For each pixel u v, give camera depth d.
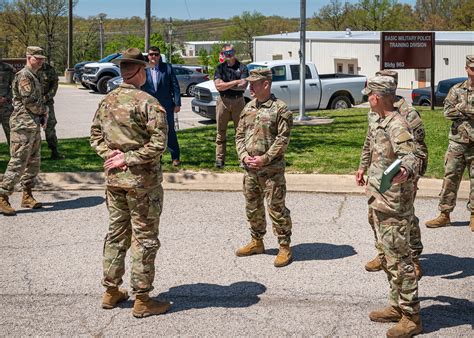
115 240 5.44
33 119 8.16
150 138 5.18
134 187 5.15
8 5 51.97
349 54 46.06
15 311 5.48
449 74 41.19
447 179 7.48
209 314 5.40
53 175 9.62
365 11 69.75
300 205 8.50
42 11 51.00
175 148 10.12
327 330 5.08
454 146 7.38
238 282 6.06
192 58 71.44
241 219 7.97
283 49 50.66
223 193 9.16
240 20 69.50
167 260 6.63
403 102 5.92
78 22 56.44
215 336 5.01
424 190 8.90
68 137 15.73
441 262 6.50
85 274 6.29
